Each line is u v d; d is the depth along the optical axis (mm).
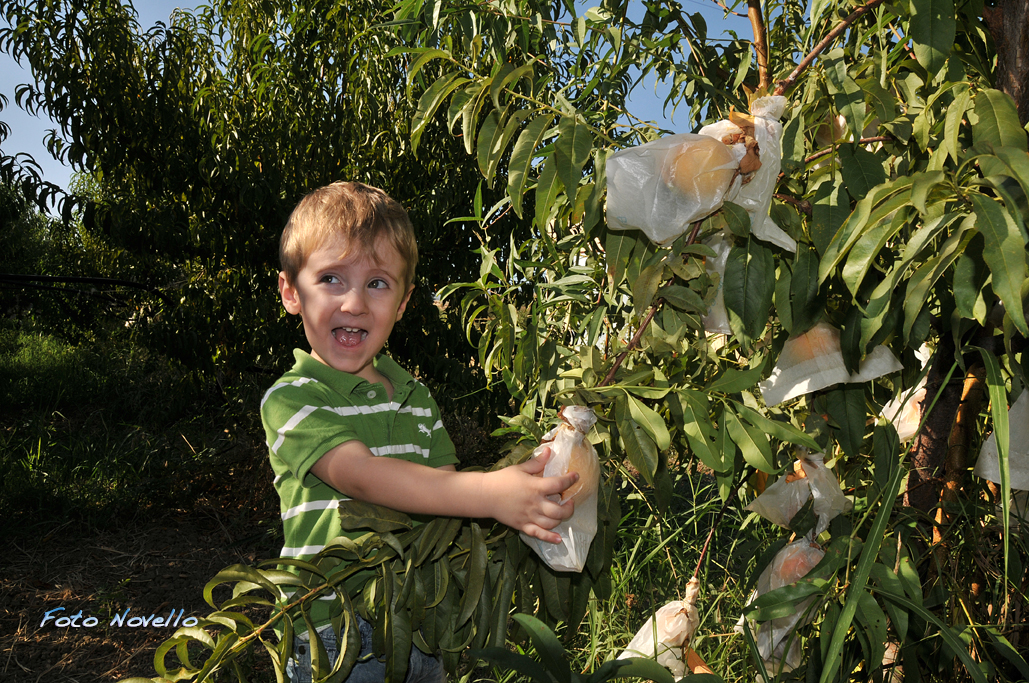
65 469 4531
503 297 1646
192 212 4395
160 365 6617
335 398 1126
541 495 875
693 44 1464
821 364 1032
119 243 4219
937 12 837
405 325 4207
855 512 1209
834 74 948
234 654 881
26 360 8203
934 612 1196
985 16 1099
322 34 4082
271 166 4055
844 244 729
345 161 4406
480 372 4266
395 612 886
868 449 1377
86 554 3605
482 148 928
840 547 975
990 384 796
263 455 4852
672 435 1218
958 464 1230
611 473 1183
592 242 1464
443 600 964
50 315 6023
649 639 1295
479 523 1014
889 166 1088
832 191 925
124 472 4508
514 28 1431
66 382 6930
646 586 2412
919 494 1305
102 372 7273
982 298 825
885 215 731
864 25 1341
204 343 4328
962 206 707
